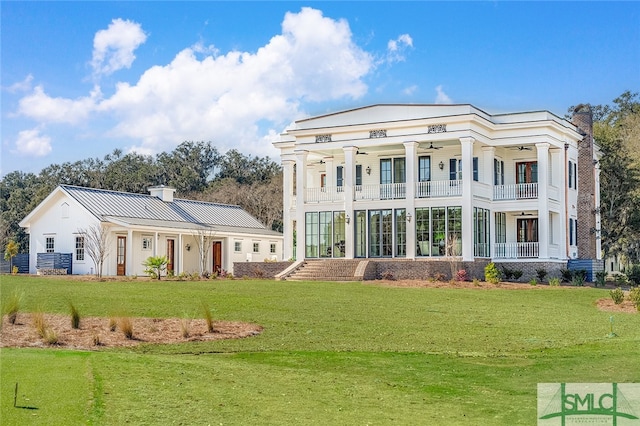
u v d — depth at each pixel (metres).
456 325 22.25
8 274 39.16
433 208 37.72
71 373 13.34
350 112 39.94
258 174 85.62
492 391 14.27
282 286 30.72
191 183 82.31
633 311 25.70
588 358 17.53
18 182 79.06
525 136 38.44
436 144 39.22
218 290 28.91
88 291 27.88
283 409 12.34
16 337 17.92
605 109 69.94
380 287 30.88
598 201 46.53
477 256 37.44
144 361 15.31
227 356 17.23
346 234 39.22
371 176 41.66
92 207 41.00
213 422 11.30
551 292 30.33
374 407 12.82
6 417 10.48
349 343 19.34
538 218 38.34
